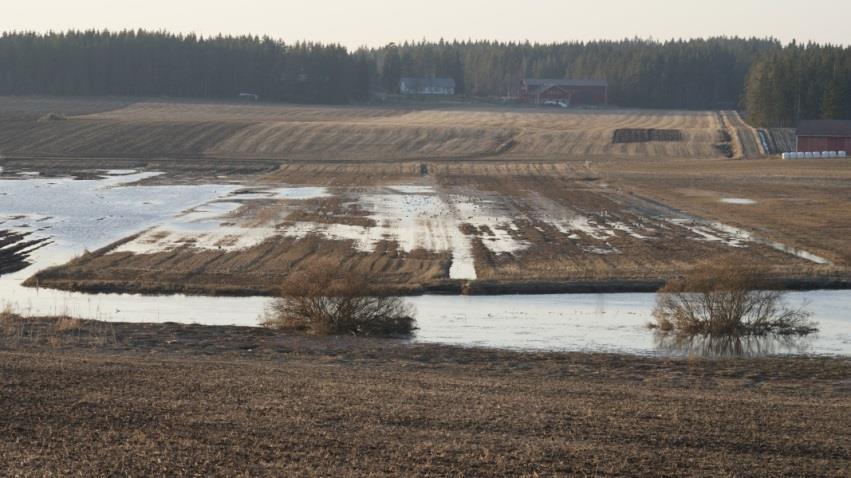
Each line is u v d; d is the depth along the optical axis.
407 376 43.38
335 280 56.00
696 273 57.53
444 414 35.06
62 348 48.91
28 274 71.38
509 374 45.31
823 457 30.89
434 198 119.31
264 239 86.19
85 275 69.50
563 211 107.75
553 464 29.47
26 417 33.38
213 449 30.28
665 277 68.88
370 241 85.81
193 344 51.03
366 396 37.84
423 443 31.41
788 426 34.44
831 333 55.19
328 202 114.00
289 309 55.97
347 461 29.42
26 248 82.00
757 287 56.00
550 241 86.56
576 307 61.75
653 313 58.41
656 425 34.16
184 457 29.42
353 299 54.62
